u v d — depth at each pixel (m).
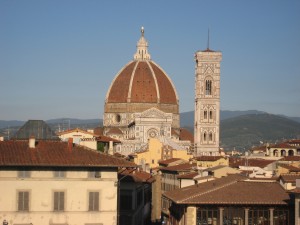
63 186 108.88
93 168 109.81
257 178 129.25
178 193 125.06
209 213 113.12
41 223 107.94
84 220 109.31
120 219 142.88
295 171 169.88
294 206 112.94
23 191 107.62
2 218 106.75
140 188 158.50
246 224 113.12
